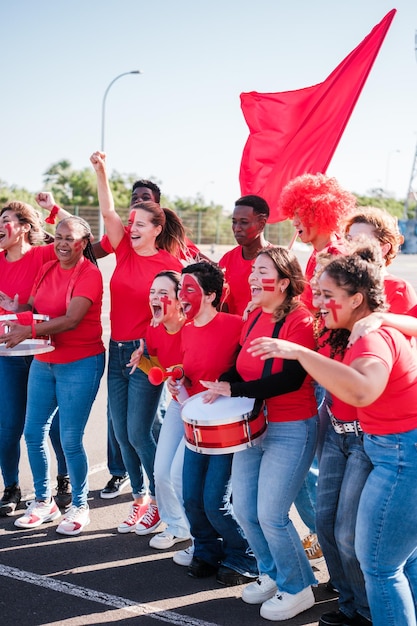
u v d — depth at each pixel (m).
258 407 3.58
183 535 4.47
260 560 3.80
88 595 3.82
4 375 4.89
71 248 4.57
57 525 4.78
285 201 4.32
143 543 4.53
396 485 2.90
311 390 3.69
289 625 3.55
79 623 3.53
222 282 4.10
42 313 4.70
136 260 4.79
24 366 4.96
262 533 3.75
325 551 3.54
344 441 3.43
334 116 5.63
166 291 4.34
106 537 4.61
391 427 2.94
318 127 5.69
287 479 3.59
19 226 4.98
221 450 3.55
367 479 3.05
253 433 3.56
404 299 3.60
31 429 4.71
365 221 3.89
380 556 2.95
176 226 5.09
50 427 5.11
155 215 4.76
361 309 3.09
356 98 5.52
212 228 48.59
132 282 4.70
